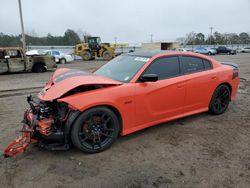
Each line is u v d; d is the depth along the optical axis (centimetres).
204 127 470
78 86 343
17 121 507
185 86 453
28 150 372
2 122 500
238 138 421
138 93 389
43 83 1088
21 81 1171
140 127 410
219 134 438
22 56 1573
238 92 795
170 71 442
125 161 344
